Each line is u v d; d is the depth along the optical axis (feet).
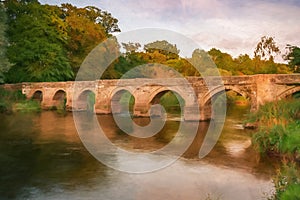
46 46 138.51
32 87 135.64
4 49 104.32
